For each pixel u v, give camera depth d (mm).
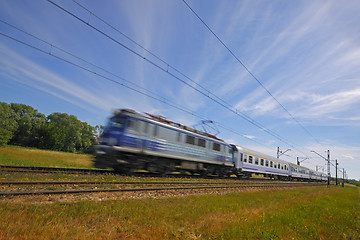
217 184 13891
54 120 65312
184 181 12484
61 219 4355
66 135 60656
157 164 13398
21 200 5348
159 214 5594
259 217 6676
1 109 55500
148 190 8484
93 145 11844
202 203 7539
